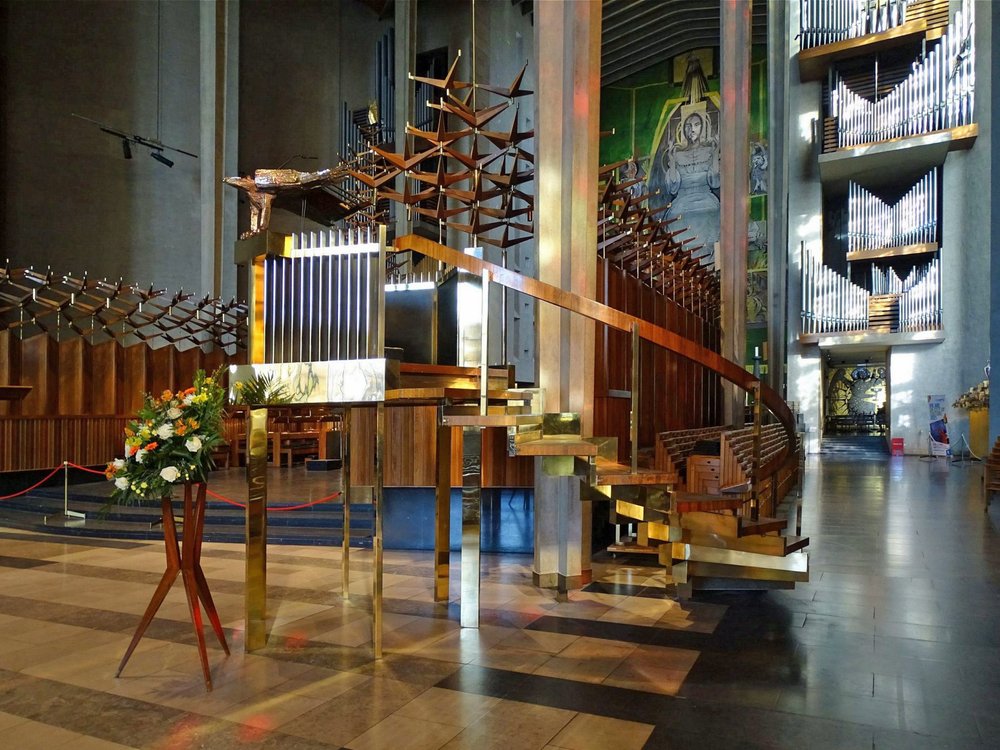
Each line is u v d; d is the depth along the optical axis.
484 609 5.35
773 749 3.12
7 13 16.20
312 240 4.70
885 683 3.86
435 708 3.57
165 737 3.28
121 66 17.84
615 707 3.56
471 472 4.88
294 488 10.80
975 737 3.22
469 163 8.74
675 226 31.19
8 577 6.64
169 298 17.62
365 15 24.61
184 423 4.14
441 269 7.30
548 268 6.18
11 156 16.16
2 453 11.62
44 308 14.13
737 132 12.36
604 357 8.14
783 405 6.08
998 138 13.35
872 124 21.91
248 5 21.28
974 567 6.64
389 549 7.88
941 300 21.42
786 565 5.57
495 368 5.55
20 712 3.57
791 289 23.45
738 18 12.38
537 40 6.32
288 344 4.72
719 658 4.26
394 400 5.12
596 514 7.82
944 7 21.08
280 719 3.46
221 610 5.46
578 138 6.11
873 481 14.60
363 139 22.38
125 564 7.22
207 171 18.39
